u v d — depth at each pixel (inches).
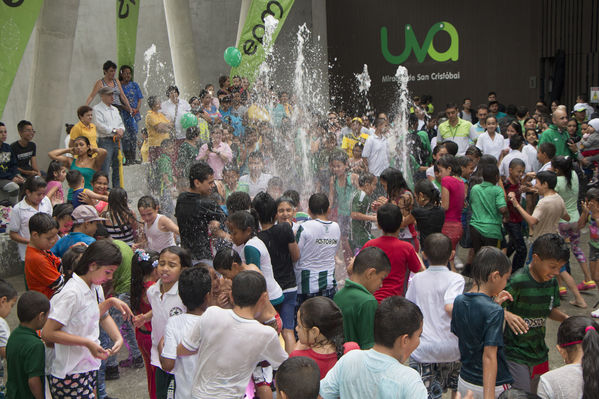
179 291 137.9
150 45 733.3
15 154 359.9
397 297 104.2
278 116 468.1
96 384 162.6
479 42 719.1
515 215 270.7
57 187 293.4
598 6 665.0
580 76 685.3
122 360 217.2
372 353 102.2
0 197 348.5
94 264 142.2
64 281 187.5
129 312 156.1
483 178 264.5
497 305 126.0
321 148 385.1
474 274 130.4
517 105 715.4
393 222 175.5
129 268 199.2
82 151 308.7
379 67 750.5
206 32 738.2
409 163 426.3
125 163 437.4
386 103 751.1
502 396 95.2
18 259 342.0
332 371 105.1
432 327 150.3
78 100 728.3
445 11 723.4
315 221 201.3
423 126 532.4
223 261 160.6
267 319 155.3
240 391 123.0
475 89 726.5
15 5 343.3
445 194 255.0
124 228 233.6
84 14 722.2
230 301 161.9
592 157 400.2
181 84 608.4
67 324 140.2
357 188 305.6
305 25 704.4
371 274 143.4
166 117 413.4
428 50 734.5
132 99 436.5
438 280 151.6
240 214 179.9
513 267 275.4
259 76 552.7
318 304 118.3
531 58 705.6
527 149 348.8
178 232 222.4
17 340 140.0
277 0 490.6
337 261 312.3
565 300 265.0
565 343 117.8
